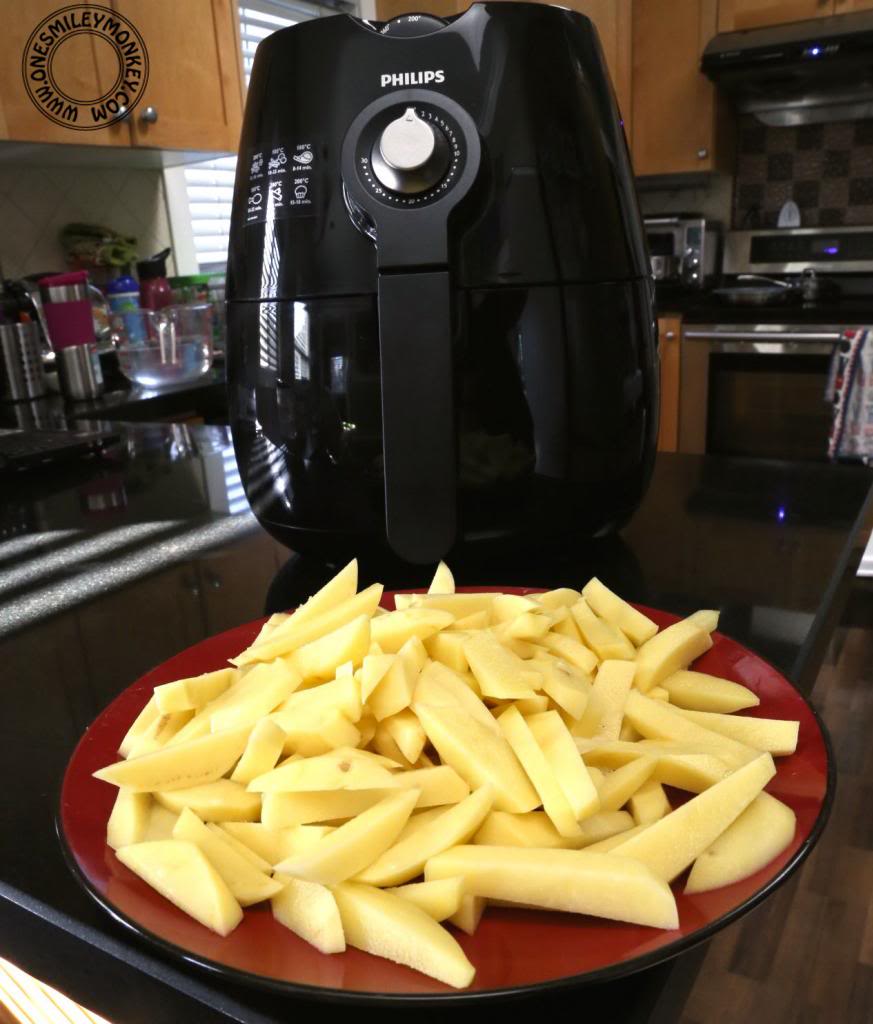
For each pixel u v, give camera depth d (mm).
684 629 397
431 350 481
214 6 1954
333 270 494
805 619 495
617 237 527
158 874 259
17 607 587
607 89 535
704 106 2627
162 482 946
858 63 2404
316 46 483
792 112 2816
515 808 283
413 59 474
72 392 1704
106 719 361
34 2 1535
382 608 469
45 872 306
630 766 305
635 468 575
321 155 486
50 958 290
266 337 529
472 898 251
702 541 640
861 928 1261
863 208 2818
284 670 336
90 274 2096
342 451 523
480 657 336
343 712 309
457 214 472
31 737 406
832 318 2258
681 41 2609
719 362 2453
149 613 558
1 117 1513
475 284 486
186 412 1781
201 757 305
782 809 283
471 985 222
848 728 1690
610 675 363
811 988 1174
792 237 2896
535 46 484
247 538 713
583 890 246
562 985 222
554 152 490
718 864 260
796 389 2377
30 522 812
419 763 313
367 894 249
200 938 243
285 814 277
